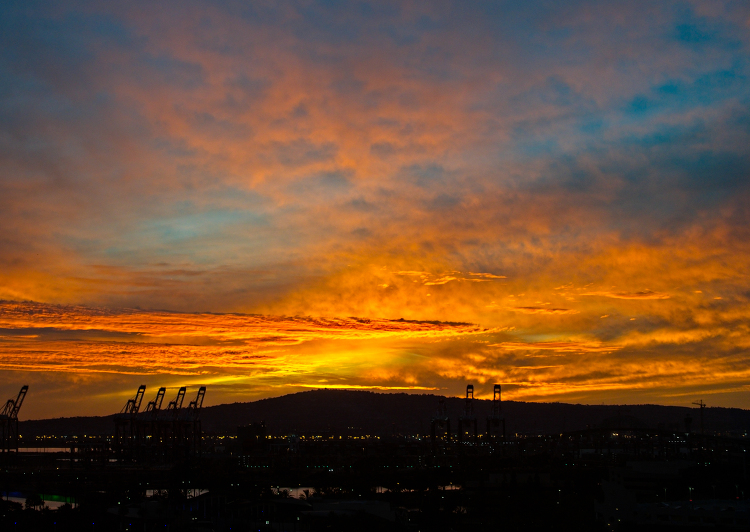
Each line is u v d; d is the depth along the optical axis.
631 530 194.75
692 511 198.38
